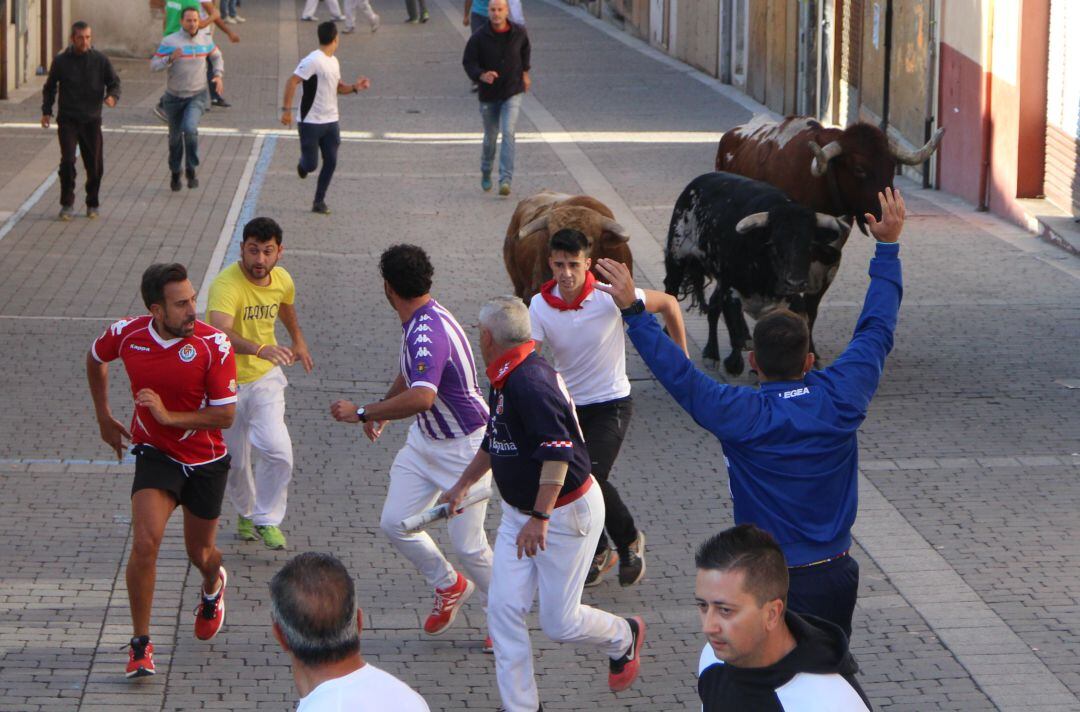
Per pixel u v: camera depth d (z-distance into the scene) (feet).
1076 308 51.52
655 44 126.52
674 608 29.43
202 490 26.03
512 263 42.52
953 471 36.50
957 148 70.90
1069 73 61.93
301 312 50.19
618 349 29.01
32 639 26.94
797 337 20.88
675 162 77.56
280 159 76.69
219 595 27.07
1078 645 27.40
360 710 15.29
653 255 58.23
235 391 25.75
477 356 46.50
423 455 26.91
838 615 20.83
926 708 25.20
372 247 59.67
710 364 45.78
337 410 25.98
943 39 72.13
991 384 43.34
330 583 15.71
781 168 46.70
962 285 54.60
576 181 72.74
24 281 52.39
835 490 20.67
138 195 67.10
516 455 23.59
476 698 25.80
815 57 89.76
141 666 25.50
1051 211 63.21
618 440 29.07
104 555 30.78
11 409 39.50
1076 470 36.50
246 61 109.60
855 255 59.52
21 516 32.58
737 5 104.99
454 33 128.16
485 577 27.14
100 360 26.40
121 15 108.06
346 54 115.55
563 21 145.59
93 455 36.58
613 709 25.49
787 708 15.10
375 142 82.79
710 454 38.32
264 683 25.91
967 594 29.60
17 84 94.12
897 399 42.04
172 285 24.91
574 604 24.03
